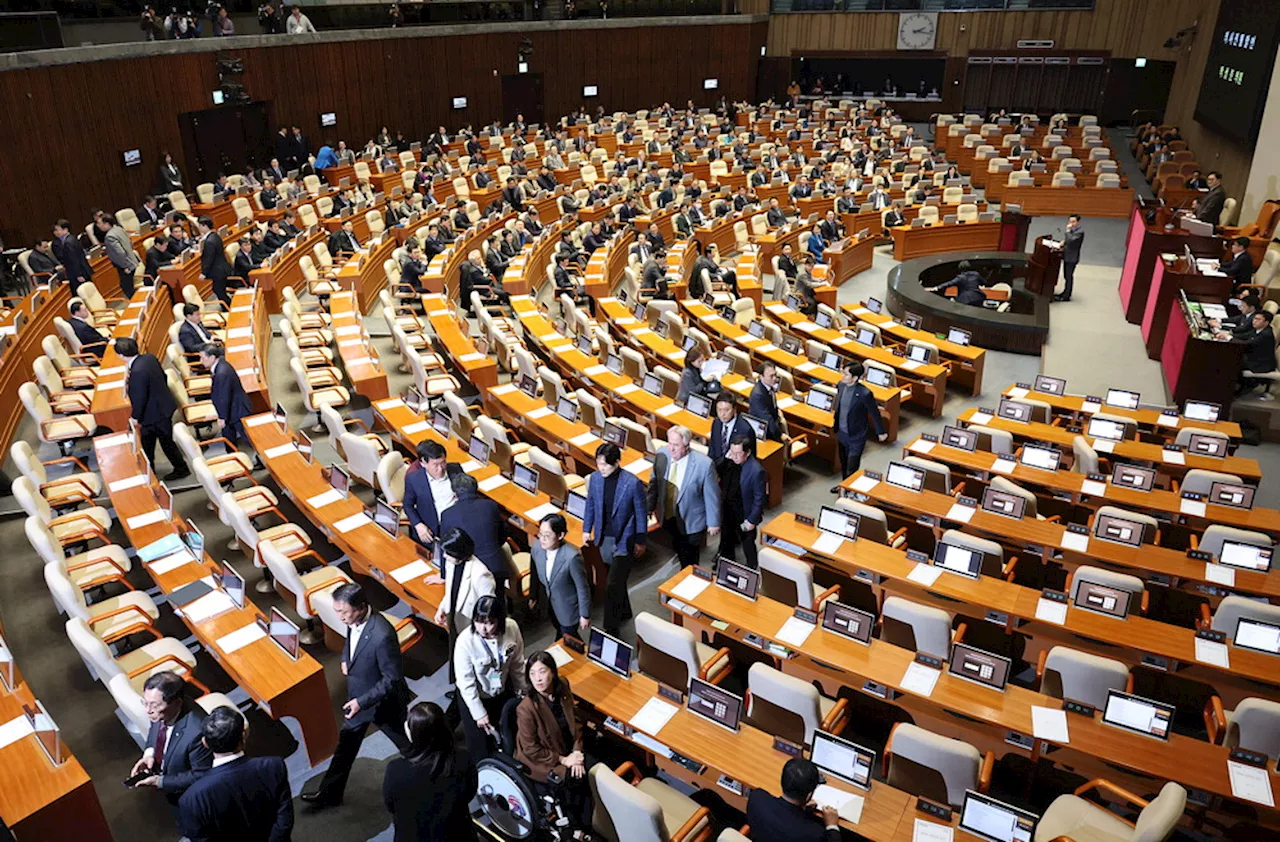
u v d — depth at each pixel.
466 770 5.16
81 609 7.09
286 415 12.02
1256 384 13.92
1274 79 21.80
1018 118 38.62
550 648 7.03
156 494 8.91
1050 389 12.86
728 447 8.63
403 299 18.17
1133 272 18.30
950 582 7.76
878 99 44.50
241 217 22.67
